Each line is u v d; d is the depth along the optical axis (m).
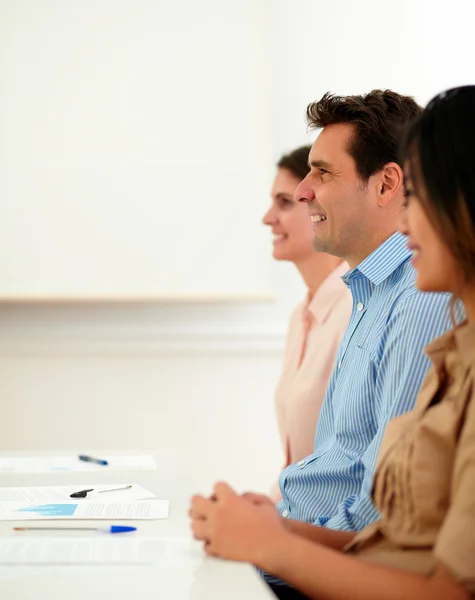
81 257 4.48
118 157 4.52
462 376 1.36
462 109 1.35
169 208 4.52
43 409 4.64
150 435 4.67
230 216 4.53
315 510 2.09
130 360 4.68
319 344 2.87
